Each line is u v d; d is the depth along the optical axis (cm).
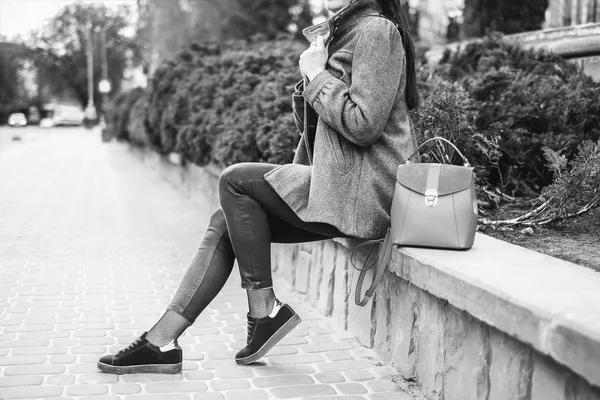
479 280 224
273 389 282
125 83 6475
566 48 574
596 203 349
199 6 1731
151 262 538
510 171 422
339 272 373
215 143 707
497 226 360
